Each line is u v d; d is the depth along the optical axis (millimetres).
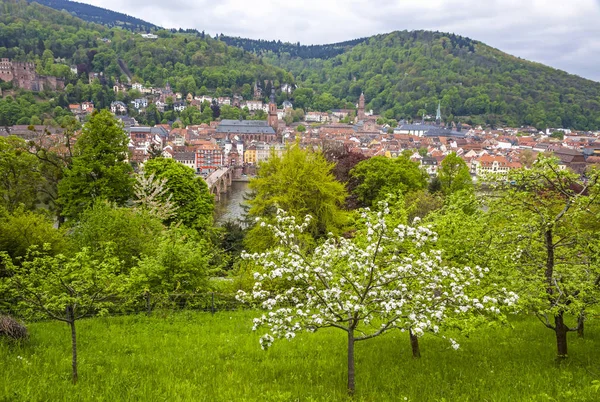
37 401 14172
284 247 16125
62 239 30422
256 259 15297
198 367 18172
